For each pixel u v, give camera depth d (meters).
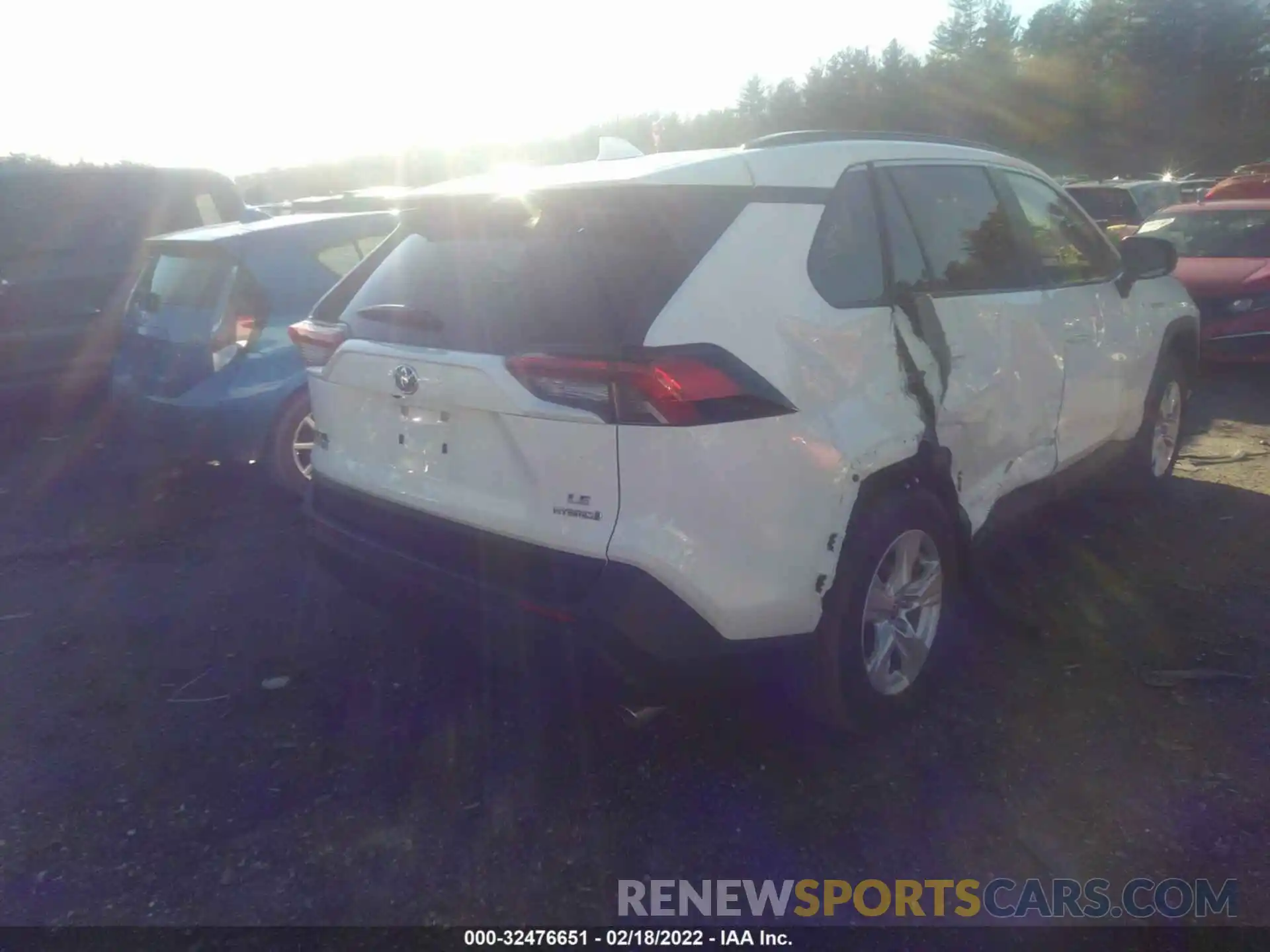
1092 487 5.55
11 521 6.51
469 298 3.60
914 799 3.59
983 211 4.56
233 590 5.42
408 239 4.09
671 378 3.12
